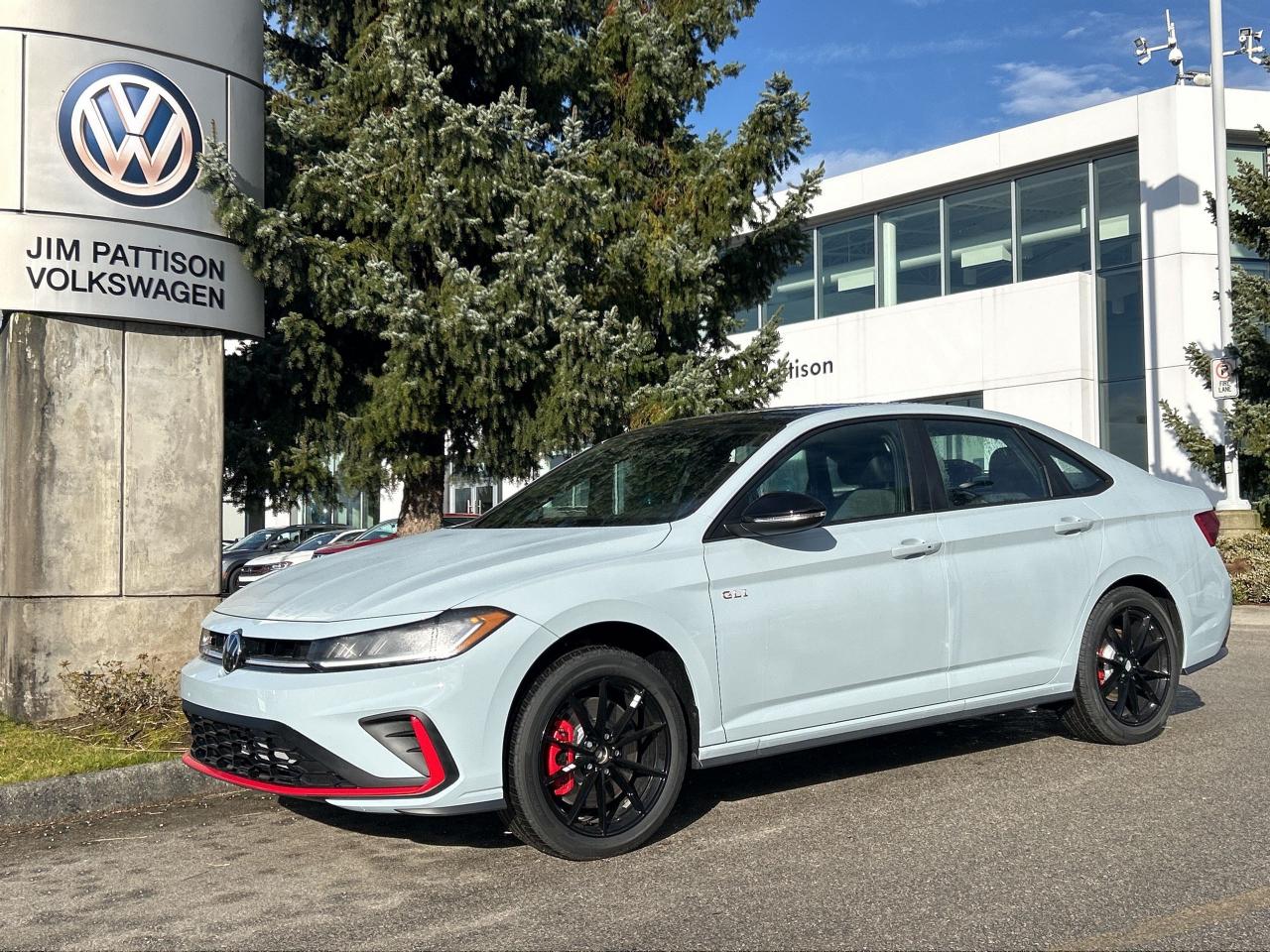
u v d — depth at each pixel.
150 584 7.58
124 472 7.53
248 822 5.23
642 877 4.27
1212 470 16.83
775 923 3.77
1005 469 5.91
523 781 4.32
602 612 4.49
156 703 6.91
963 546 5.51
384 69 10.40
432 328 9.76
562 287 10.07
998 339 24.22
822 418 5.44
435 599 4.32
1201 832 4.65
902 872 4.25
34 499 7.24
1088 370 23.17
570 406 9.97
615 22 11.68
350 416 10.68
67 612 7.30
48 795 5.44
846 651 5.10
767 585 4.92
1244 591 14.10
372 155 10.36
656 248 11.06
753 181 11.42
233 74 8.15
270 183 10.30
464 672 4.20
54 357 7.35
